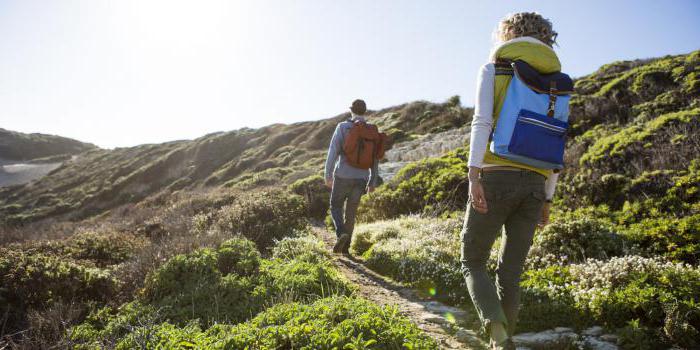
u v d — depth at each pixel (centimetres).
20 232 1340
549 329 341
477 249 250
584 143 954
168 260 493
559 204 750
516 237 248
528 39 245
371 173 606
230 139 4059
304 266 466
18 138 9594
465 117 2409
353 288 447
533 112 228
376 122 3005
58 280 435
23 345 324
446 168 1030
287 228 788
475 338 321
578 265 444
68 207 3434
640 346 289
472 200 234
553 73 244
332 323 285
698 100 986
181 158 3894
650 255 497
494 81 240
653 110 1041
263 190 1184
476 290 238
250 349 264
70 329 354
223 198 1105
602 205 679
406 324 292
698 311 300
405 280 496
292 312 311
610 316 331
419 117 2694
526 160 228
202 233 684
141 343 294
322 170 1777
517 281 249
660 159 728
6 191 4628
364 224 859
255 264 489
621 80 1312
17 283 420
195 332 307
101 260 644
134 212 1627
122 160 4778
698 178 621
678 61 1323
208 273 451
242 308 372
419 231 682
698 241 490
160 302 397
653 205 623
